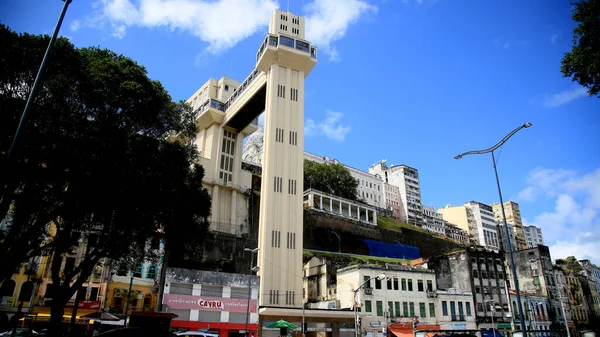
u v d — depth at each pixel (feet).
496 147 91.86
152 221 94.79
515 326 200.85
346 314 153.89
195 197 108.17
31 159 71.77
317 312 150.41
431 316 175.83
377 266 170.91
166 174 93.86
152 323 87.51
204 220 126.72
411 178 497.46
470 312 188.85
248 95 234.58
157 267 156.76
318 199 303.27
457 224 528.22
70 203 78.74
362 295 161.48
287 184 190.29
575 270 300.40
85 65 84.12
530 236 591.78
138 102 88.69
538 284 242.37
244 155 438.81
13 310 123.65
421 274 182.29
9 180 68.80
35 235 81.76
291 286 172.24
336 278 182.09
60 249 83.71
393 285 171.53
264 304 163.84
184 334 80.38
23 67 72.08
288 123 203.31
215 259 203.92
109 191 81.05
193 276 134.92
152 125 95.96
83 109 82.23
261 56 215.10
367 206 333.21
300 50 216.13
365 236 300.61
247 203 260.01
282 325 126.21
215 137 263.08
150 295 151.12
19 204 73.97
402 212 470.39
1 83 71.97
